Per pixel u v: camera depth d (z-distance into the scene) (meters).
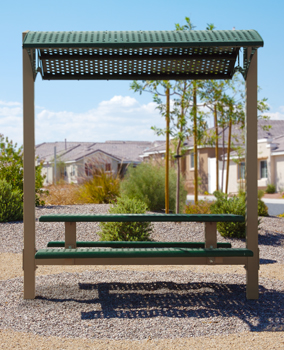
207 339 3.20
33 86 4.05
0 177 10.81
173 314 3.70
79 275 5.03
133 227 6.84
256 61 4.09
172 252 4.04
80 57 4.42
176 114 9.99
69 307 3.85
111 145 53.38
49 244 5.02
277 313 3.74
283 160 26.97
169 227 8.33
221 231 8.05
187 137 10.43
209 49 4.48
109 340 3.17
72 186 14.18
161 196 11.95
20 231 7.89
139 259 4.07
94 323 3.48
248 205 4.16
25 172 4.07
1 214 8.55
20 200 9.23
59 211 9.73
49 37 3.91
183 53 4.50
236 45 3.83
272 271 5.50
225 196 8.85
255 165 4.14
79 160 36.69
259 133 35.34
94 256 4.02
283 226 9.49
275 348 3.03
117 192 12.13
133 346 3.06
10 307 3.86
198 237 7.73
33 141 4.05
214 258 4.11
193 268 5.59
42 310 3.77
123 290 4.41
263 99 13.23
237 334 3.29
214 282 4.75
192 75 4.98
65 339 3.18
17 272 5.26
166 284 4.64
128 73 4.88
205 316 3.66
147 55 4.47
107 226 6.92
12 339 3.17
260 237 8.15
